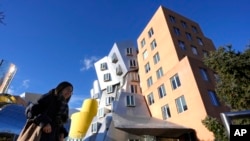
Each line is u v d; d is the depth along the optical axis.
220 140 12.18
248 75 12.18
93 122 31.66
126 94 31.47
